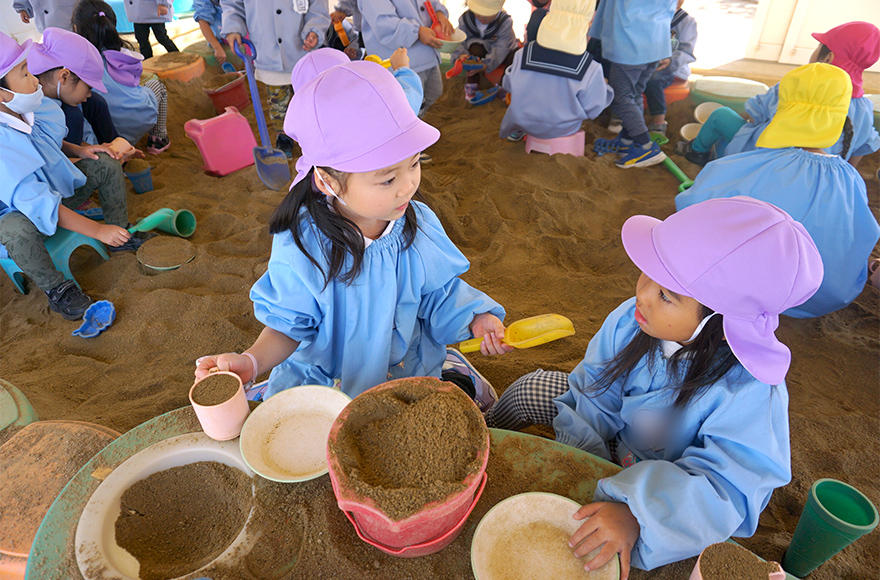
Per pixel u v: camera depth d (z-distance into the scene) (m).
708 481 0.97
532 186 3.36
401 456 0.86
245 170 3.68
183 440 1.10
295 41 3.57
